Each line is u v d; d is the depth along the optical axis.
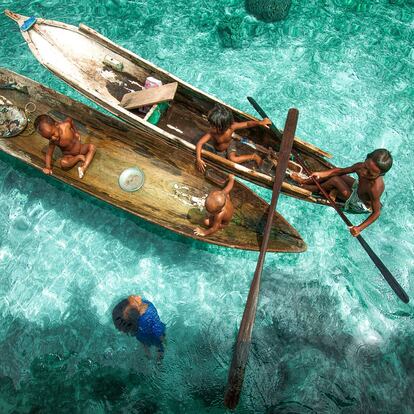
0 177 6.73
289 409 5.49
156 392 5.59
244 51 8.10
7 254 6.29
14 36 7.96
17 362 5.71
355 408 5.53
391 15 8.48
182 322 6.01
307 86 7.79
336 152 7.27
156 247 6.45
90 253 6.36
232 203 6.06
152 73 6.49
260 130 6.30
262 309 6.13
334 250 6.55
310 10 8.49
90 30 6.41
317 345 5.91
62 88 7.55
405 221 6.77
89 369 5.71
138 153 6.35
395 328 6.05
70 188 6.69
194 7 8.51
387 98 7.73
